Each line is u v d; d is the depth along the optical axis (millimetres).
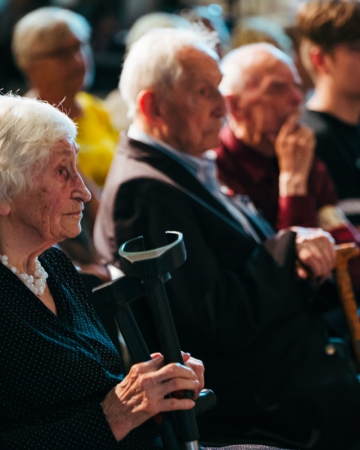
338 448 2855
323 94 4535
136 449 2197
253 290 2932
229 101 3697
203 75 3139
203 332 2840
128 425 2031
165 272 1959
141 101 3170
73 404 2117
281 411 2854
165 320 2008
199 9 5586
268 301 2904
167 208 2930
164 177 3029
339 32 4312
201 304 2834
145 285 1980
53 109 2168
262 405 2865
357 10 4305
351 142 4492
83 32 4785
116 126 5492
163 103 3156
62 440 2006
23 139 2059
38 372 2066
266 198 3709
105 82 8656
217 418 2918
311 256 3025
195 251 2889
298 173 3596
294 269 3041
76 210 2174
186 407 2025
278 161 3748
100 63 8609
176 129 3174
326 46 4391
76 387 2115
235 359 2906
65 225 2158
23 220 2121
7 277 2104
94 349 2244
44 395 2070
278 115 3641
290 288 2990
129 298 2064
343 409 2869
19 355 2049
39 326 2121
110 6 9047
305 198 3559
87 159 4793
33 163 2072
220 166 3736
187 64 3123
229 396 2895
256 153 3721
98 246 3176
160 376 2008
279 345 2936
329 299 3375
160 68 3129
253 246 3127
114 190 3018
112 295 2059
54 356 2090
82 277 2736
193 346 2914
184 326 2842
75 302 2357
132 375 2045
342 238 3777
